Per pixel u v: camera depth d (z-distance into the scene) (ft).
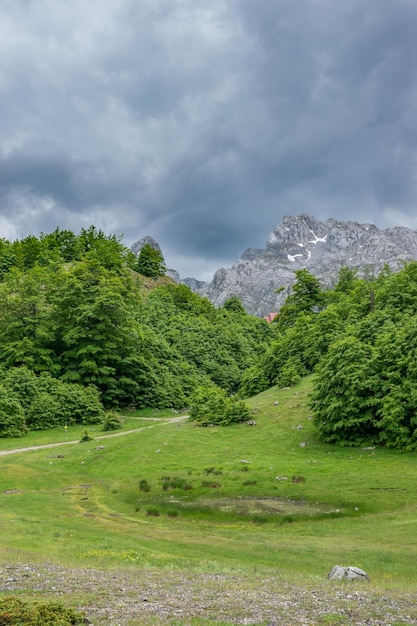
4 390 220.23
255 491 126.52
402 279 270.87
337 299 378.53
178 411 284.61
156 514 109.70
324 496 119.75
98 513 110.11
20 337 278.67
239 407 201.67
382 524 96.53
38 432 218.79
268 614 44.27
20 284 295.89
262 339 486.38
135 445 178.09
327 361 178.50
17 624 39.09
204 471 145.18
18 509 110.01
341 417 165.07
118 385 277.64
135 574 59.62
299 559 75.20
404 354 167.12
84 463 161.89
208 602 47.85
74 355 274.16
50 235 558.56
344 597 50.72
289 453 161.38
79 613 42.29
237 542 87.61
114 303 286.25
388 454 150.51
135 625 40.37
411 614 45.34
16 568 60.39
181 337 391.24
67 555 71.67
